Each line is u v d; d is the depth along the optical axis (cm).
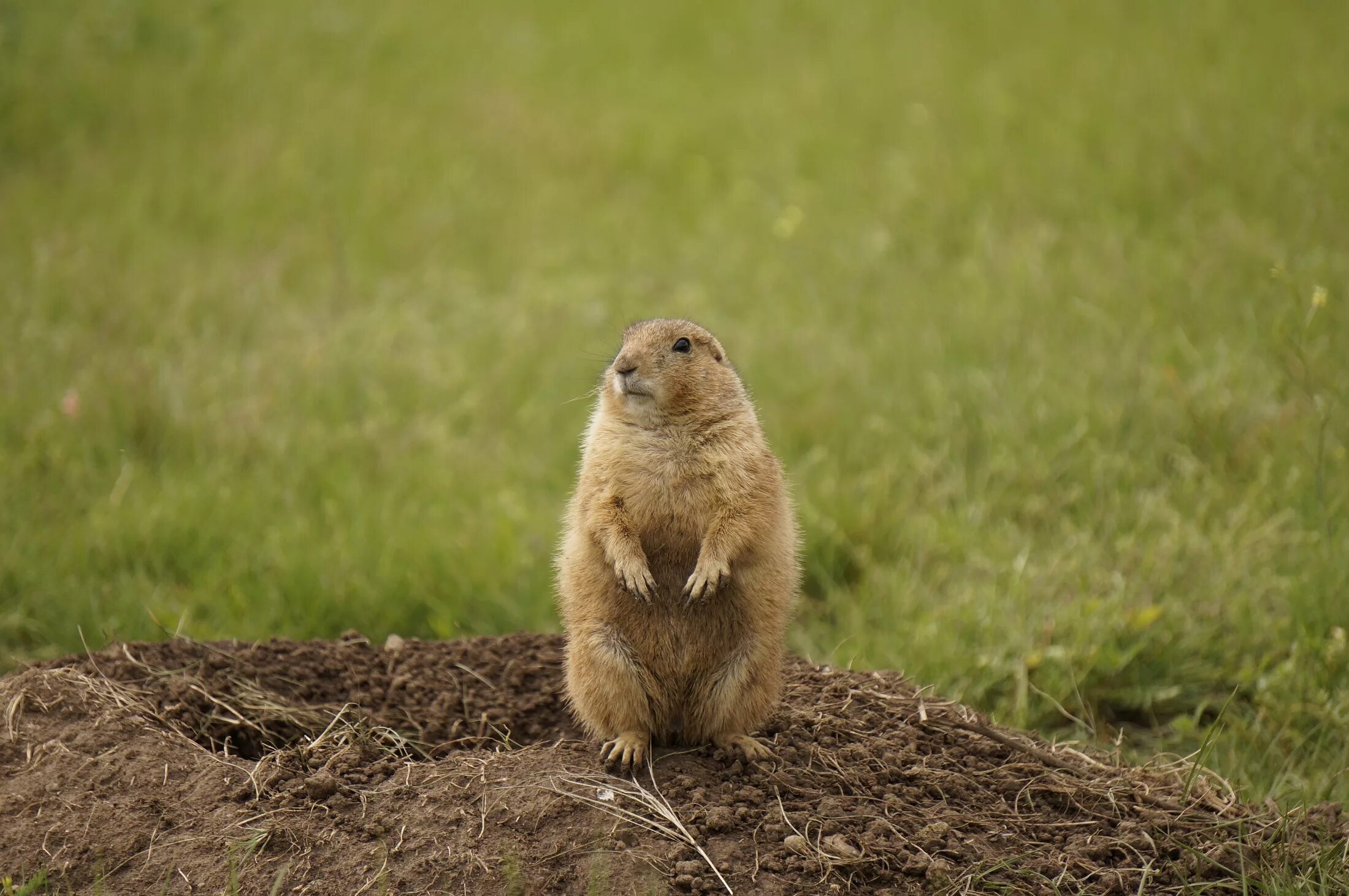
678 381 1170
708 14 4959
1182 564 1709
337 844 1070
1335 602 1580
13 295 2544
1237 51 3672
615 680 1173
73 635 1644
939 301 2600
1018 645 1598
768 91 4094
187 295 2619
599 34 4756
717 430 1179
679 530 1180
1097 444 2003
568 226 3269
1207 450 1975
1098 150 3186
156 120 3653
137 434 2123
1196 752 1355
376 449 2145
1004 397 2153
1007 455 2025
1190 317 2333
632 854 1038
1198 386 2075
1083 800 1177
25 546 1773
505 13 4984
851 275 2805
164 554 1822
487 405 2350
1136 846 1108
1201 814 1169
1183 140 3088
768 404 2311
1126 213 2898
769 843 1059
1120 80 3606
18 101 3562
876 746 1220
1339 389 1914
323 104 3853
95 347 2356
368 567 1795
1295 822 1170
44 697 1231
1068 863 1073
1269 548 1709
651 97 4109
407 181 3438
